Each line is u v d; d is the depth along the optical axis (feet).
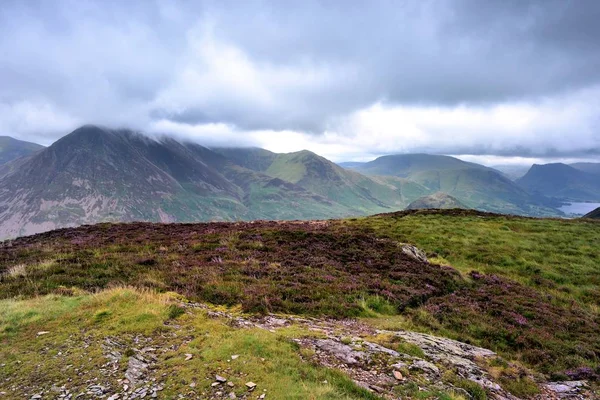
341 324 51.24
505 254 108.37
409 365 36.01
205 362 31.60
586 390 40.32
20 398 25.76
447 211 171.12
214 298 54.70
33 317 40.34
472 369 39.06
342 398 27.27
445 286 79.05
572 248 112.68
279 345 36.11
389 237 123.44
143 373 29.58
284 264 79.20
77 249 85.30
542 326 60.70
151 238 103.45
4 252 82.84
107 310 42.52
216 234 107.76
